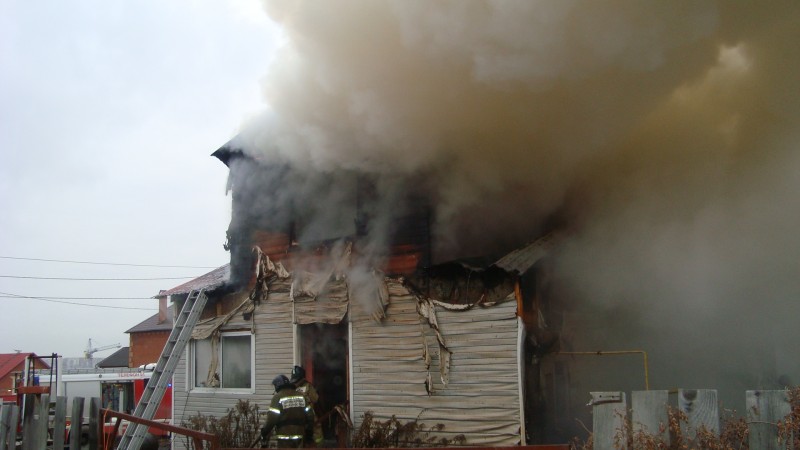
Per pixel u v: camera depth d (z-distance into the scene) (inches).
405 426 334.0
